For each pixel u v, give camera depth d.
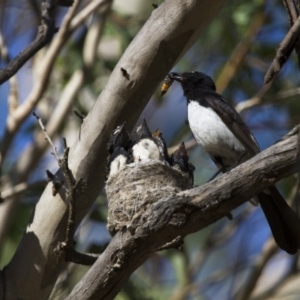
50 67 12.60
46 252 9.56
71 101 13.98
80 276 12.73
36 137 13.77
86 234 14.29
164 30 9.23
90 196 9.53
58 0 10.63
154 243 7.57
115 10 15.66
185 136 15.80
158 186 8.92
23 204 14.73
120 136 9.59
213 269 16.47
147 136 10.30
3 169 15.34
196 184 15.11
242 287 15.05
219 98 11.21
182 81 11.84
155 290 14.04
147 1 16.73
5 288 9.59
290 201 14.03
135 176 8.95
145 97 9.41
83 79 14.17
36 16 14.95
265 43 15.74
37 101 12.66
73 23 12.80
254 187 7.05
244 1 15.47
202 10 9.14
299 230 9.09
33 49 10.16
